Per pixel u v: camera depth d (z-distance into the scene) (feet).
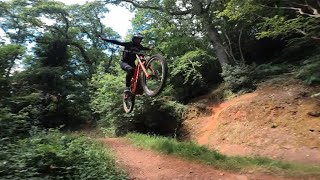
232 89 63.67
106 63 127.65
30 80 95.96
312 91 48.85
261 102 51.72
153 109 61.36
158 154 39.32
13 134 30.76
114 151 41.88
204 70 73.87
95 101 69.62
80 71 124.98
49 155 24.68
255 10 52.70
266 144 43.96
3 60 55.62
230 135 50.96
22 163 22.47
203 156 35.55
